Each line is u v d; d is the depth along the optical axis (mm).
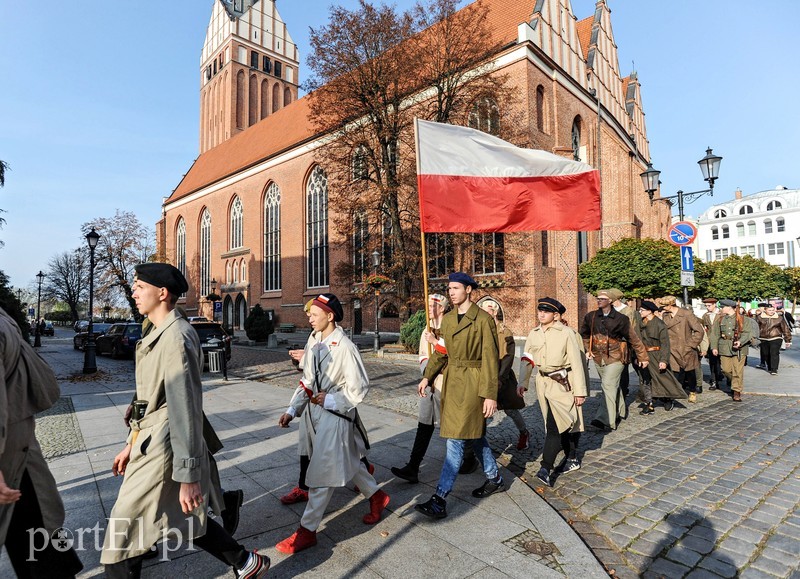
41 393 2105
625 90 36875
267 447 5180
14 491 1821
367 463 3838
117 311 58656
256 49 47062
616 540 3105
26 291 69750
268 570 2621
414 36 17766
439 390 4184
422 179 4762
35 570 2092
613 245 22656
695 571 2717
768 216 57656
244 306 38281
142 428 2133
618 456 4969
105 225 39344
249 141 41438
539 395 4383
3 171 13680
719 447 5227
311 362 3146
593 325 6148
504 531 3156
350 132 18203
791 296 41094
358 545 2947
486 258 21203
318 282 31797
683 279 9289
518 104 20406
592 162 25969
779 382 9688
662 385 6961
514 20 23500
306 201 32875
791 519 3391
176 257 48219
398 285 18359
